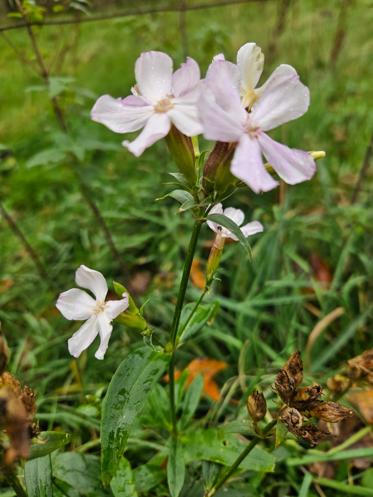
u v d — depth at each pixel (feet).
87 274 0.36
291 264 0.75
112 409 0.37
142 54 0.31
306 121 0.99
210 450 0.45
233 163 0.27
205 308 0.43
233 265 0.75
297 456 0.52
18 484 0.33
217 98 0.29
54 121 0.99
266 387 0.55
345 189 0.88
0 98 1.17
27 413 0.30
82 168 0.69
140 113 0.30
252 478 0.49
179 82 0.30
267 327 0.69
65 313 0.37
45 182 0.94
